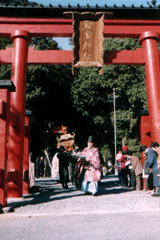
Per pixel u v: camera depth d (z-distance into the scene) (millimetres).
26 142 10164
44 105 27484
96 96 29719
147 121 10352
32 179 10695
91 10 9883
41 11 9617
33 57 10031
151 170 8156
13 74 8930
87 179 8125
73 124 31859
